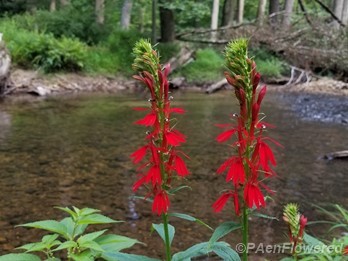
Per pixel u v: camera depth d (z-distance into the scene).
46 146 6.79
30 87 12.13
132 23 24.55
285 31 15.34
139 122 1.43
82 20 16.05
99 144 6.98
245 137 1.37
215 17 17.91
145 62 1.45
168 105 1.46
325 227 4.01
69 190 4.95
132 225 4.07
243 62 1.35
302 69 15.34
